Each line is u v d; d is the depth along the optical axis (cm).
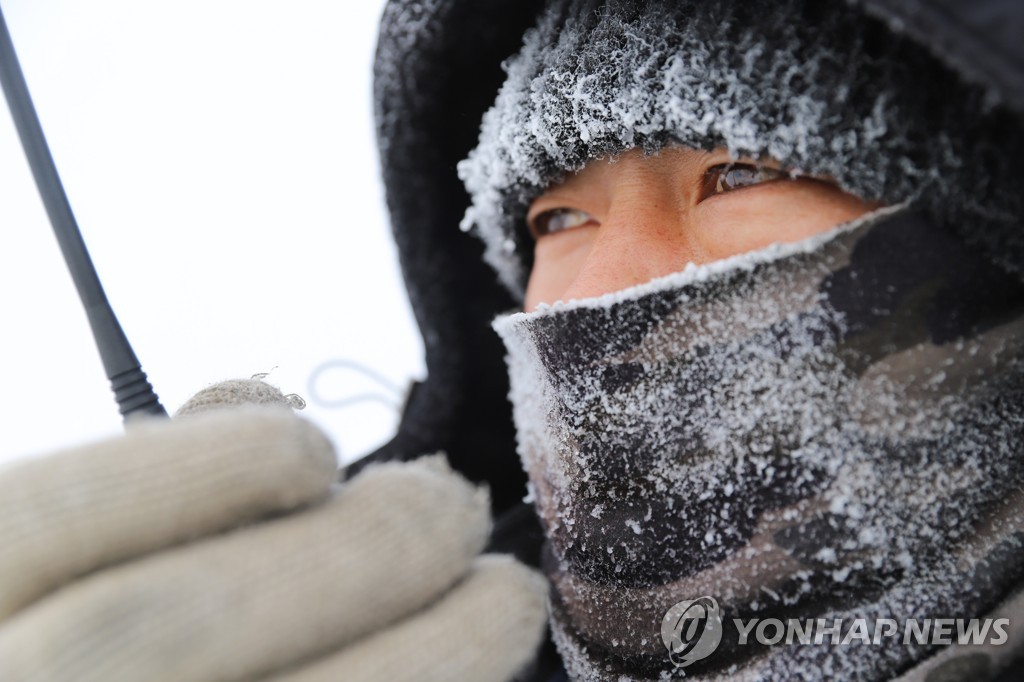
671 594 55
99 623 29
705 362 54
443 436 98
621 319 57
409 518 38
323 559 34
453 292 96
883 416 50
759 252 52
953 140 48
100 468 33
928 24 41
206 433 35
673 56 57
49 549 31
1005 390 51
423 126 89
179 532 33
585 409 59
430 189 93
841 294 51
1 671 29
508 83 72
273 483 35
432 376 98
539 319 61
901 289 50
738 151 56
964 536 50
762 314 52
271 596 33
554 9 68
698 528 54
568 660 64
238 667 32
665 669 55
